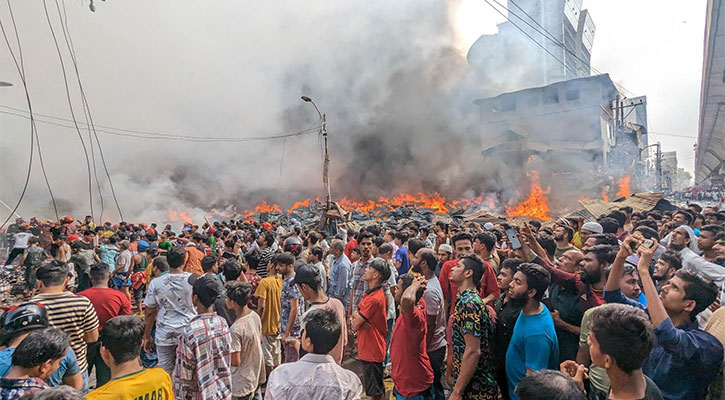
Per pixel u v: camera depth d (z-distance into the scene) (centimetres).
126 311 442
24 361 224
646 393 195
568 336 346
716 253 470
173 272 446
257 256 606
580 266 361
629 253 315
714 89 2844
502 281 341
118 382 232
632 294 357
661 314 257
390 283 599
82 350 352
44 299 339
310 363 235
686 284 269
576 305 345
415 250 604
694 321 279
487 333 319
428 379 360
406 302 346
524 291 301
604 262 350
